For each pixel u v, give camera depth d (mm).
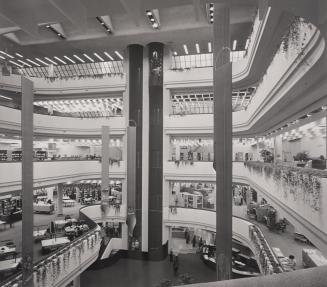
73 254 14188
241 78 19828
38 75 29266
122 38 21984
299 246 16156
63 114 28391
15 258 14141
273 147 21281
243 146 27359
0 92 24188
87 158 24734
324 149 14227
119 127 24234
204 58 26094
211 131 22719
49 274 12164
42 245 16344
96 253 16828
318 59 6559
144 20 20109
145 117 24094
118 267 21828
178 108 28656
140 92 23938
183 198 27000
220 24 8586
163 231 23703
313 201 7020
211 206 27000
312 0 4168
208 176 22719
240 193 29969
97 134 24453
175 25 20219
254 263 19641
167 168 23578
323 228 6414
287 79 9375
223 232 7367
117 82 24109
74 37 21812
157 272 20734
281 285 1299
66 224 21125
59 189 25750
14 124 19391
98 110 29391
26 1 2736
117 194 29000
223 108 7355
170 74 23406
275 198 11133
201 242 25703
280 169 10352
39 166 19219
